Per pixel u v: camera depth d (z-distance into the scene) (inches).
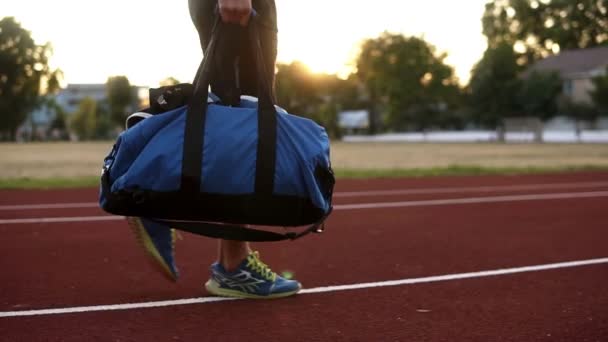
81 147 1117.1
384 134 2217.0
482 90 1579.7
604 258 148.3
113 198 76.4
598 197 301.7
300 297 108.8
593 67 1849.2
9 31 2455.7
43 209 244.5
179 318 94.7
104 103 3024.1
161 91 80.4
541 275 128.7
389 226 201.8
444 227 200.2
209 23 95.6
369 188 346.9
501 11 1996.8
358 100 2645.2
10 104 2468.0
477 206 262.7
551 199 292.5
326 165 81.2
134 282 119.4
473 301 107.0
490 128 1628.9
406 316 97.3
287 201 78.2
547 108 1547.7
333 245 163.8
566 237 181.0
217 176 75.0
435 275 128.0
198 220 78.5
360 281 121.9
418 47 1835.6
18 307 100.5
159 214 77.0
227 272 106.1
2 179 378.0
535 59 2046.0
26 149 1003.9
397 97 1903.3
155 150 74.5
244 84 91.4
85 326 90.4
